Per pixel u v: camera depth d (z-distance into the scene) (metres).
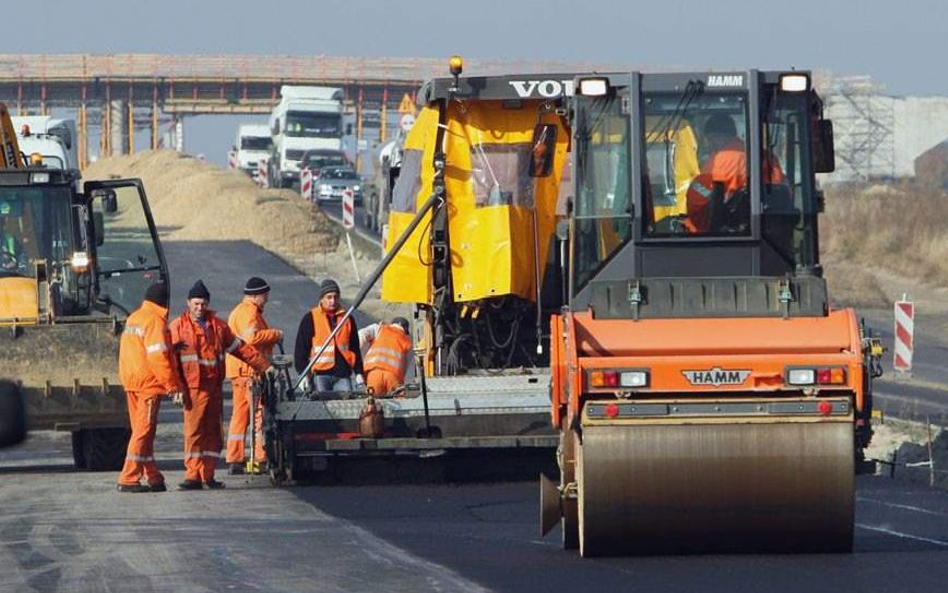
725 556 45.53
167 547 47.66
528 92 69.88
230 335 67.00
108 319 73.69
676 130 51.88
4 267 78.94
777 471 44.34
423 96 71.12
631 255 51.97
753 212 51.62
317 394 67.81
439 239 71.06
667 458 44.44
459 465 66.81
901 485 69.69
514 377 66.81
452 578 41.41
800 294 47.50
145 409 64.88
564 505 47.25
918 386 122.12
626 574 42.34
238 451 71.69
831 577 41.44
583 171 52.47
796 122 52.41
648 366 44.56
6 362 72.44
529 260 70.88
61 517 56.22
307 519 55.00
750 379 44.50
